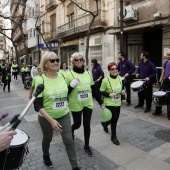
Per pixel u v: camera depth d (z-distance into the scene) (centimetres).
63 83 340
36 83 327
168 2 1099
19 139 236
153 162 386
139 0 1291
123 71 798
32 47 3322
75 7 1966
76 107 399
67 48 2253
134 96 965
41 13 2728
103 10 1560
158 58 1253
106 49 1562
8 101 971
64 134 337
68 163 387
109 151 430
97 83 835
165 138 487
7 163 223
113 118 452
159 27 1147
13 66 1975
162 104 611
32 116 689
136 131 534
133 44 1391
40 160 397
